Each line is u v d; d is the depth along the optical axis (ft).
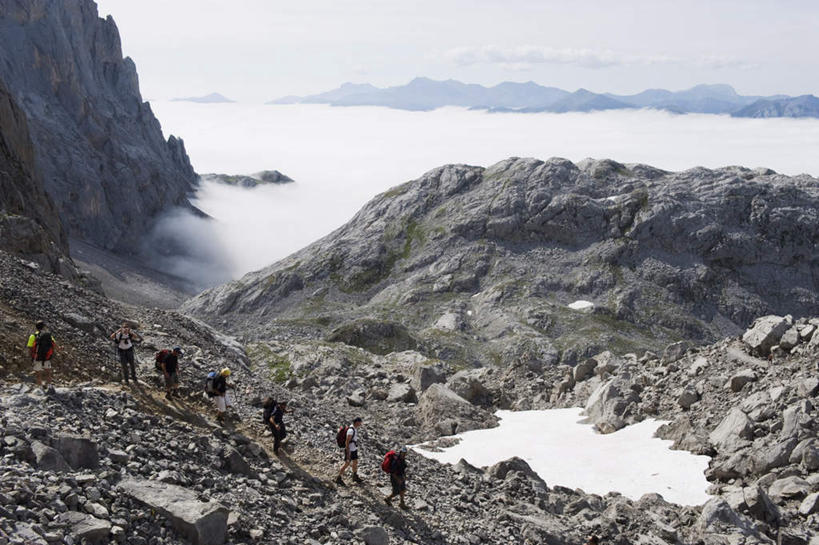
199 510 57.31
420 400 176.76
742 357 156.66
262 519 66.13
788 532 97.50
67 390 74.74
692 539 98.17
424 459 117.60
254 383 125.18
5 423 61.21
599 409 158.81
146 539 53.72
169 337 142.00
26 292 113.50
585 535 96.43
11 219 196.03
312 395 183.01
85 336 105.81
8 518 46.70
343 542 68.64
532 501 107.04
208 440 77.20
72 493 53.31
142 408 82.53
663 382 164.55
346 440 87.71
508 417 168.04
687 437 133.80
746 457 118.52
